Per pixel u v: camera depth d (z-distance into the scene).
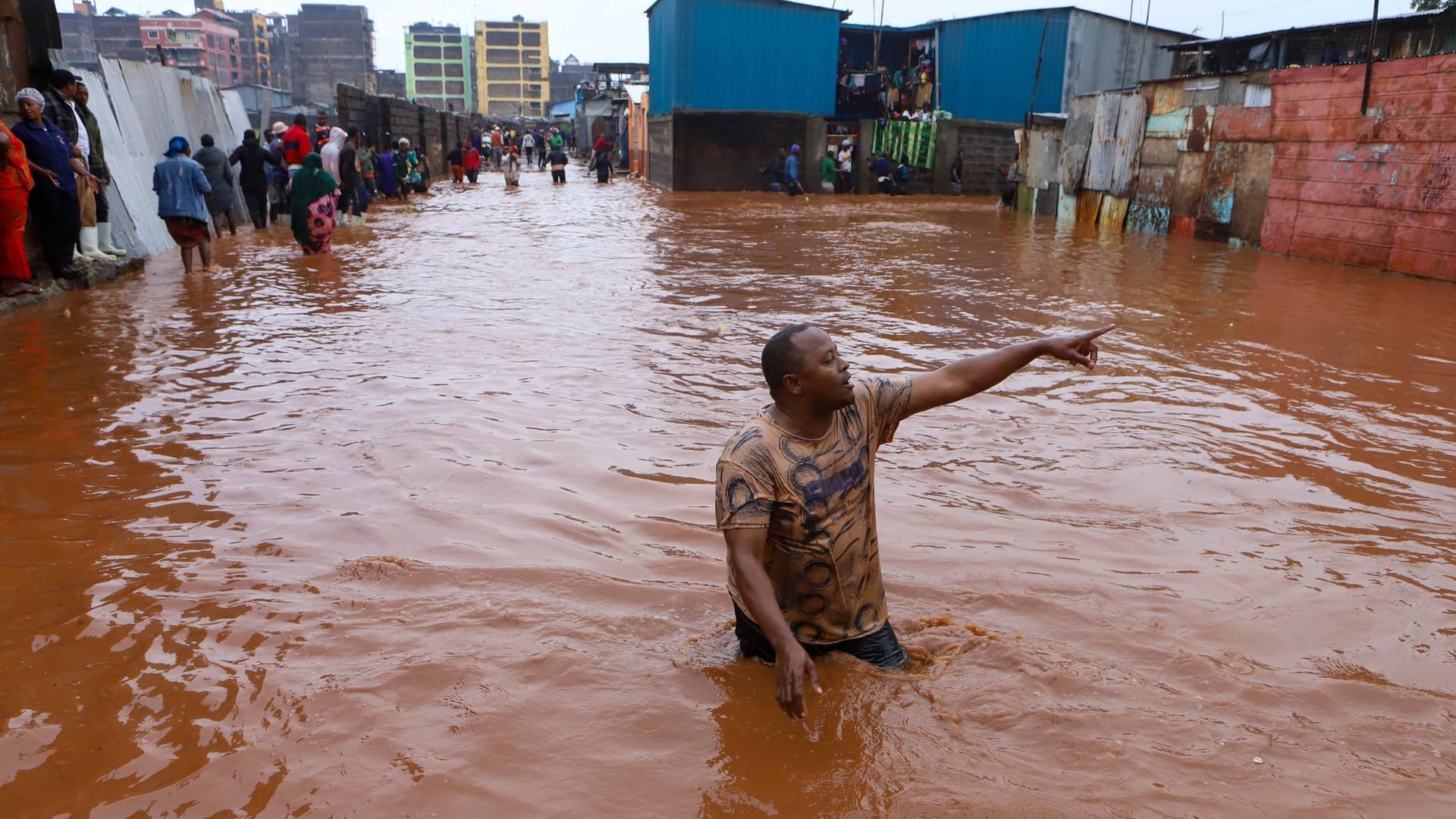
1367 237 14.15
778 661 2.52
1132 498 4.75
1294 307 10.50
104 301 9.76
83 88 11.25
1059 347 2.98
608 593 3.59
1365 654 3.27
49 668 3.05
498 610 3.44
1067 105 33.19
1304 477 5.11
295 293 10.45
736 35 30.89
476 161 34.69
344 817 2.36
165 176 11.36
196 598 3.54
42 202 9.84
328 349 7.72
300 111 57.19
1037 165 24.84
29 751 2.62
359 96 27.89
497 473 4.89
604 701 2.86
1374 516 4.59
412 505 4.47
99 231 11.66
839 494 2.84
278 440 5.41
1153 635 3.35
